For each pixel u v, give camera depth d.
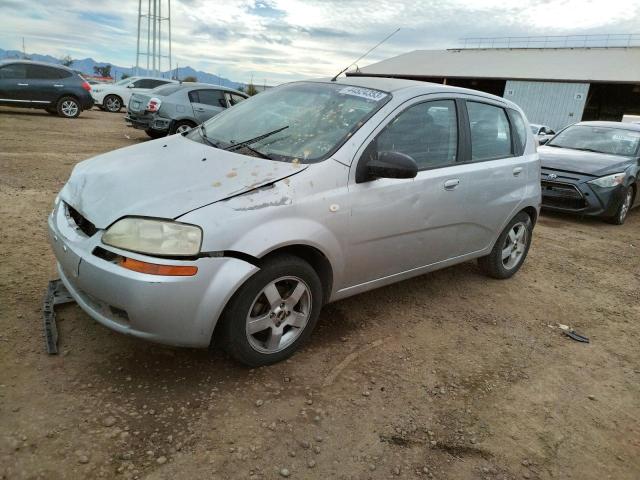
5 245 4.51
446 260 4.21
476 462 2.55
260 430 2.57
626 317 4.57
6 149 9.47
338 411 2.79
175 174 2.97
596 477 2.56
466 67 38.16
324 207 3.04
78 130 13.66
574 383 3.38
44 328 3.18
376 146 3.37
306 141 3.33
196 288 2.58
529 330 4.08
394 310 4.12
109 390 2.72
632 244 7.22
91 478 2.18
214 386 2.86
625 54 36.09
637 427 2.99
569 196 8.05
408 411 2.87
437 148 3.89
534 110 32.59
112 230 2.64
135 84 21.83
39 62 15.90
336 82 4.02
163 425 2.52
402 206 3.53
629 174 8.16
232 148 3.37
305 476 2.33
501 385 3.24
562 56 37.66
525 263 5.80
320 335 3.57
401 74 38.94
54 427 2.42
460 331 3.91
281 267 2.88
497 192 4.45
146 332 2.61
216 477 2.26
